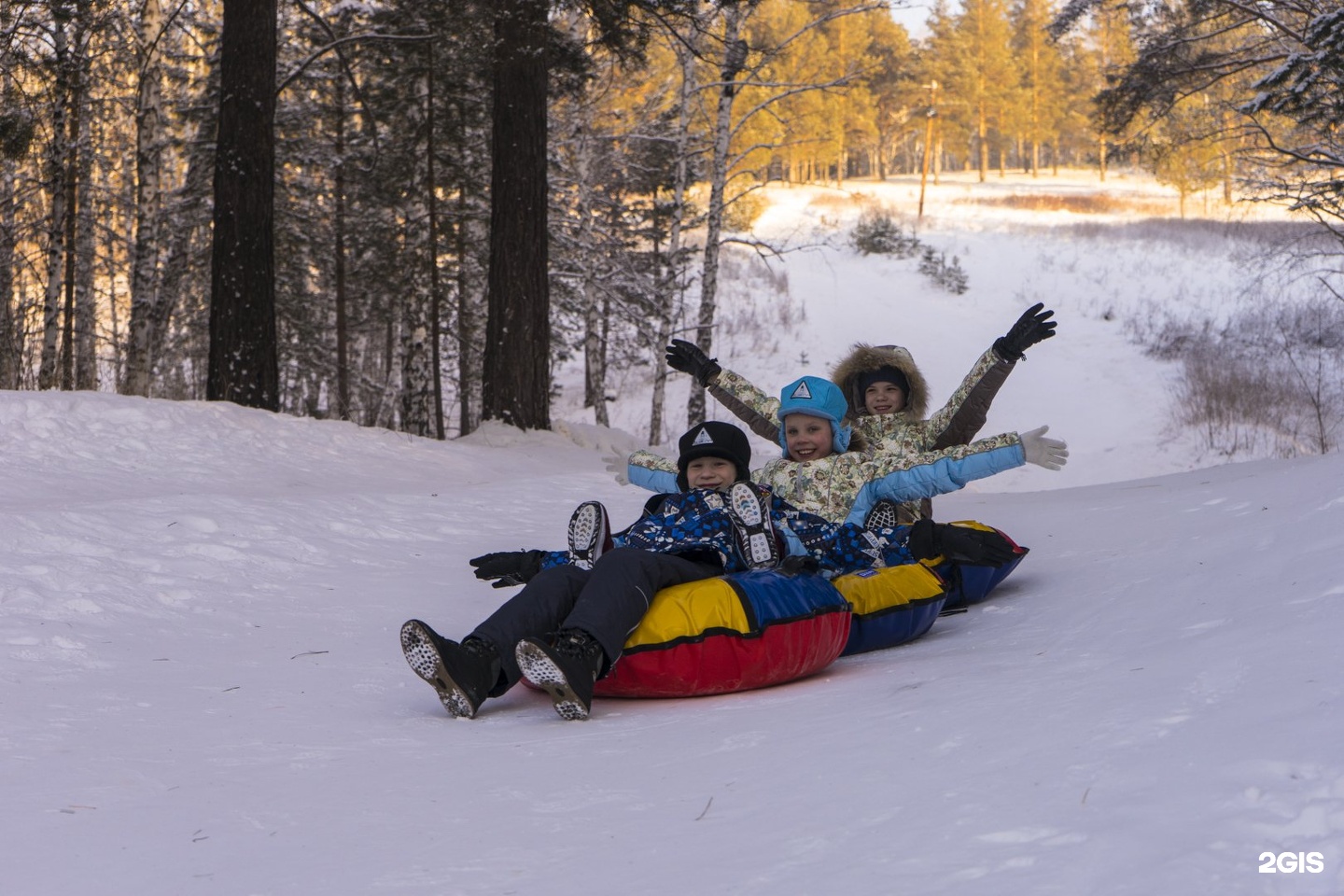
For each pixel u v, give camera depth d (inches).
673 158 1072.2
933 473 197.6
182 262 853.2
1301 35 701.3
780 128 1868.8
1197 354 1140.5
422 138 809.5
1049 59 3284.9
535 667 142.4
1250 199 737.6
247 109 539.5
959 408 234.7
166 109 849.5
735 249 1802.4
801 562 173.6
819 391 209.8
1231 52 822.5
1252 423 892.6
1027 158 3927.2
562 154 1022.4
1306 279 1326.3
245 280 539.2
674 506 178.2
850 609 172.9
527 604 154.4
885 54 2790.4
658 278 1061.1
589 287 954.1
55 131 689.0
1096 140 3169.3
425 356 835.4
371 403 998.4
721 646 155.6
